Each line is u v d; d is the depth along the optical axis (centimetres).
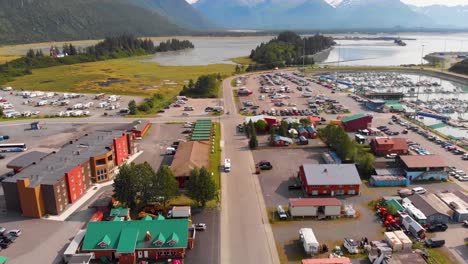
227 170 11819
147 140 15088
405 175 11044
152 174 9456
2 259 7425
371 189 10556
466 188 10569
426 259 7425
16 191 9350
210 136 15100
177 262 7331
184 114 19150
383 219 8938
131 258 7506
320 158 12850
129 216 8975
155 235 7825
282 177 11400
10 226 8819
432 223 8700
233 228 8656
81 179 10344
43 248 7962
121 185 9194
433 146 14038
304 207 9044
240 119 18275
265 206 9656
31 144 14725
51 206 9288
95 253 7631
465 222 8694
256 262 7469
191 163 11294
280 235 8394
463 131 16450
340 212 9169
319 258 7538
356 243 7781
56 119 18650
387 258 7069
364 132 15500
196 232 8494
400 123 17062
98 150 11419
